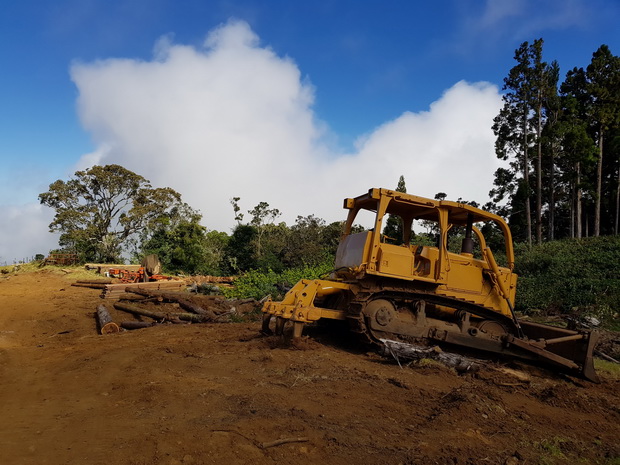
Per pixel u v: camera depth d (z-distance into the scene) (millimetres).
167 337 10148
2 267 28906
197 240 33719
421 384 6422
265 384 5898
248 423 4328
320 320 9625
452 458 3914
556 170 38750
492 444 4406
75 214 33188
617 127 35781
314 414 4781
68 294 17844
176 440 3875
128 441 3865
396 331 8430
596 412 6105
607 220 43188
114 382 6000
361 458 3809
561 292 17875
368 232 8633
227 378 6184
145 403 5012
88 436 4004
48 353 8617
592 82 36188
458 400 5535
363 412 5020
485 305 9141
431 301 8734
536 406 6062
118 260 34188
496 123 33781
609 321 14938
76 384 6031
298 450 3863
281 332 9016
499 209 35250
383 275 8281
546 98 32938
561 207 44406
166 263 32781
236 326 12141
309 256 33312
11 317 13445
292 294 9078
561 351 8602
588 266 21359
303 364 7062
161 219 35719
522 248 29391
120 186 35281
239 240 36562
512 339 8492
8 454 3594
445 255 8758
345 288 8648
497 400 5902
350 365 7227
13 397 5477
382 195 8453
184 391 5457
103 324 11711
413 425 4754
